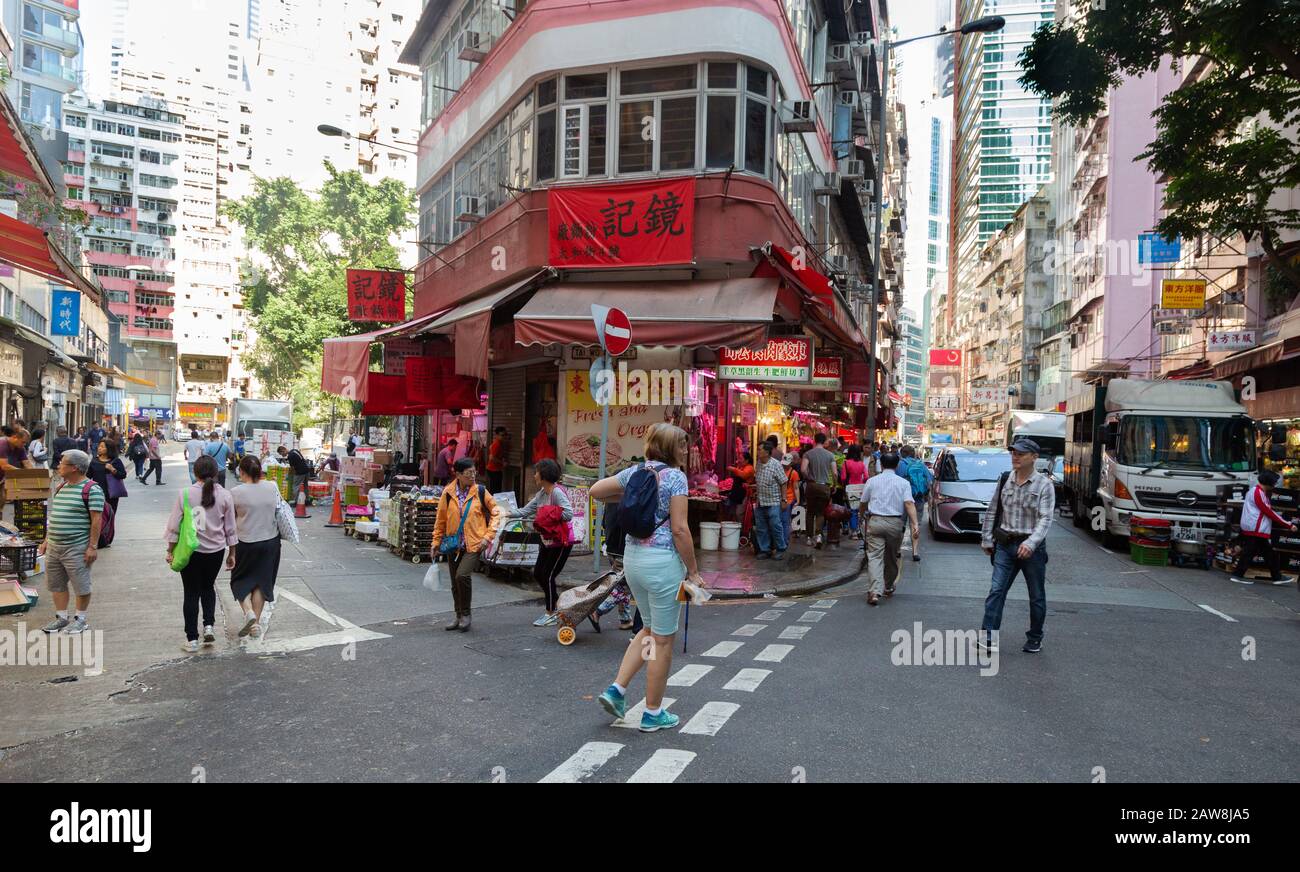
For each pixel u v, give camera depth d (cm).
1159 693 623
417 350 1984
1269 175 1641
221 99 14838
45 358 3012
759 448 2066
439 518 834
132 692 608
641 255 1346
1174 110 1448
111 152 9569
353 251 4231
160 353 9494
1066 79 1268
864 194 2838
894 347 6750
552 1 1450
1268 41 1113
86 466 795
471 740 502
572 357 1454
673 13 1376
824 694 601
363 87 8875
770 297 1265
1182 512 1498
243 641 762
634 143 1407
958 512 1730
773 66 1415
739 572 1207
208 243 9912
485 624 859
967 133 14975
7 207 1888
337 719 544
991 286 9012
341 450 3294
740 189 1352
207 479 736
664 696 596
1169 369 3494
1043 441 2967
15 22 5700
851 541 1672
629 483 515
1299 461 2047
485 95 1730
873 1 3059
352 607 924
